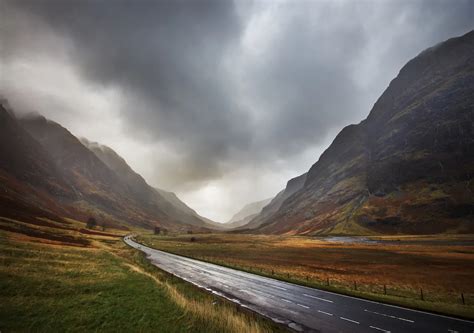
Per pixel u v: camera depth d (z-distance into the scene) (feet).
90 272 89.71
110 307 57.31
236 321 51.03
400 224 495.82
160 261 161.79
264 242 416.26
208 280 102.12
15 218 301.02
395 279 126.21
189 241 440.45
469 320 56.65
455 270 151.43
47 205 552.82
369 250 268.00
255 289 86.89
